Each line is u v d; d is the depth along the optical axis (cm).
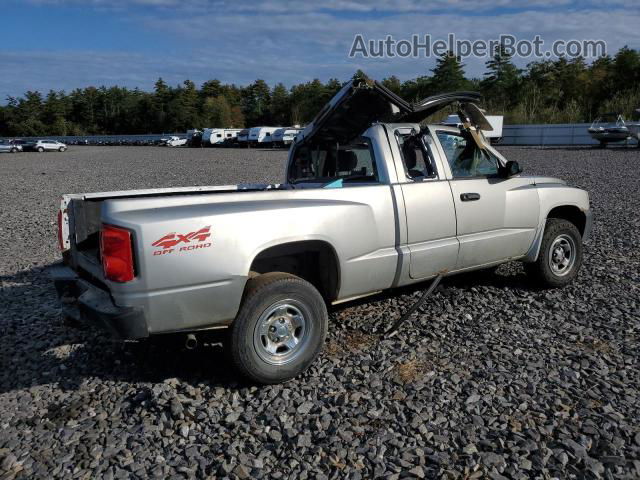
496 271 661
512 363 420
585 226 625
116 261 348
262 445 327
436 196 484
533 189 563
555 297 568
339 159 538
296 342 402
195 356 450
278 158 3503
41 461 315
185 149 5609
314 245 423
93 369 431
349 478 295
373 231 444
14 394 394
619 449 310
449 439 326
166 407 370
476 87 6888
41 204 1424
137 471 305
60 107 11125
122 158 3956
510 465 300
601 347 445
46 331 507
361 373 410
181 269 356
